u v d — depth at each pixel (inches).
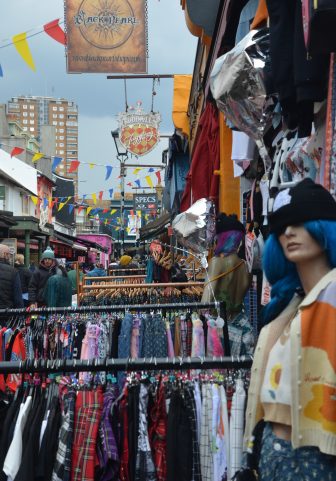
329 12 85.0
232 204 298.2
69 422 109.4
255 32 151.9
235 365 105.4
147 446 110.0
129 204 1980.8
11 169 1360.7
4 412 116.1
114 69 354.9
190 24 355.9
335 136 102.0
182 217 338.3
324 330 72.6
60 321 203.3
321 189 77.4
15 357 187.8
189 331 202.5
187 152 618.5
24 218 1268.5
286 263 82.5
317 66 105.9
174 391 110.0
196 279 388.8
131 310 202.5
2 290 303.9
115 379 136.8
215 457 106.0
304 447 73.8
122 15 354.6
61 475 107.3
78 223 2506.2
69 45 352.5
